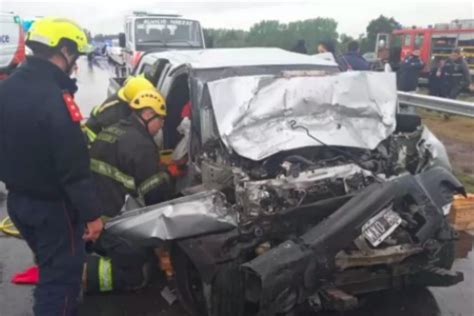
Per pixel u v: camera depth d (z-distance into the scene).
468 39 21.50
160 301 4.03
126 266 3.99
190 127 4.23
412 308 3.79
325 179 3.62
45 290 3.19
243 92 3.99
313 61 5.28
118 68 19.44
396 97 4.42
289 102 4.02
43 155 2.98
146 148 4.07
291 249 3.12
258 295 3.19
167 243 3.65
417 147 4.23
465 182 6.66
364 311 3.76
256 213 3.38
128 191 4.04
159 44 14.31
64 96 2.97
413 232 3.49
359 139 4.01
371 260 3.34
